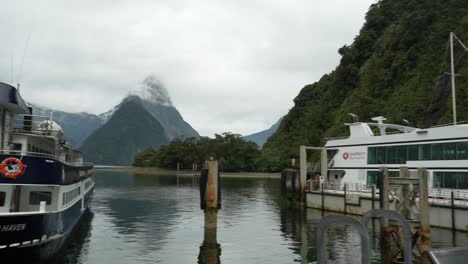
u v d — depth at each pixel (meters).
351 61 160.50
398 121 102.31
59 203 24.94
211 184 32.31
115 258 25.42
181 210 51.41
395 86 123.31
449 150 36.59
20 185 22.91
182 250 27.84
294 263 24.44
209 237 31.86
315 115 165.88
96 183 113.81
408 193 27.56
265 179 142.50
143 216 45.69
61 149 31.12
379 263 24.55
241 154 177.25
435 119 88.12
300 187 52.47
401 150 41.81
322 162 52.16
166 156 197.62
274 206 56.25
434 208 33.84
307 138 155.62
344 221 15.92
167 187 96.56
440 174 37.25
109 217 44.84
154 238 32.19
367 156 46.34
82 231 35.34
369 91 134.88
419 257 25.00
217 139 186.50
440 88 91.44
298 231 35.44
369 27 161.50
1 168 21.27
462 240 29.31
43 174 22.45
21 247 20.69
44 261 23.39
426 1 132.62
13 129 26.12
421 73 113.06
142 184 109.31
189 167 195.75
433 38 117.62
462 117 79.69
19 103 23.47
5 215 19.44
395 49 132.25
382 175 28.41
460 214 31.62
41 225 21.20
